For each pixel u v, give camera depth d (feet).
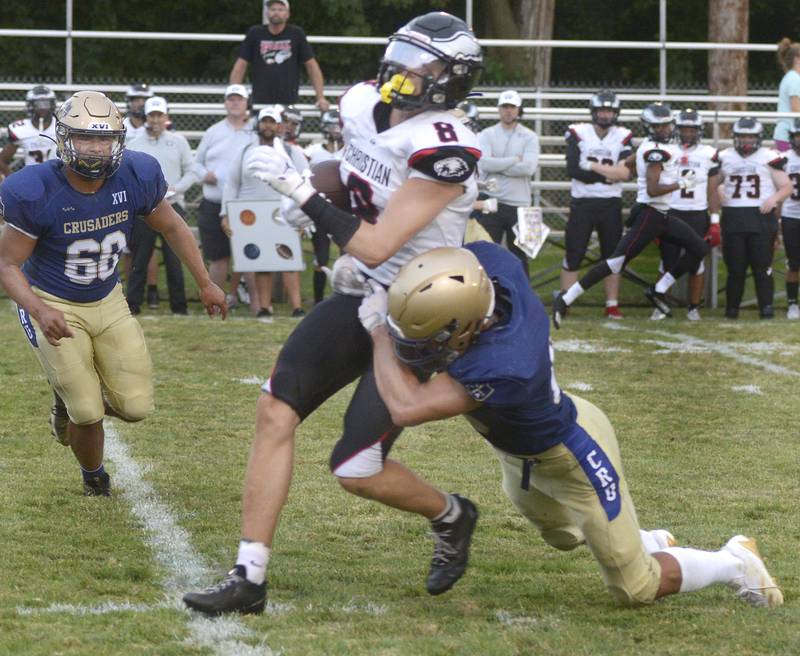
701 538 37.52
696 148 92.02
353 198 29.94
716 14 154.20
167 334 78.33
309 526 38.40
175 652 26.78
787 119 104.83
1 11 175.42
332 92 116.57
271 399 30.22
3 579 31.89
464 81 28.76
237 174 85.56
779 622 29.94
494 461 47.60
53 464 45.57
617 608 31.07
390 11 178.60
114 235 38.86
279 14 95.20
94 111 36.37
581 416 29.66
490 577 33.86
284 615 29.71
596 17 201.05
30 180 37.29
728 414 57.47
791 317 94.79
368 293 30.09
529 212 75.61
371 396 29.66
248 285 94.94
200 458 47.39
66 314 38.86
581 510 29.48
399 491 30.04
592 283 84.28
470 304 26.94
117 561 34.06
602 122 91.56
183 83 157.28
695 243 87.71
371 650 27.12
